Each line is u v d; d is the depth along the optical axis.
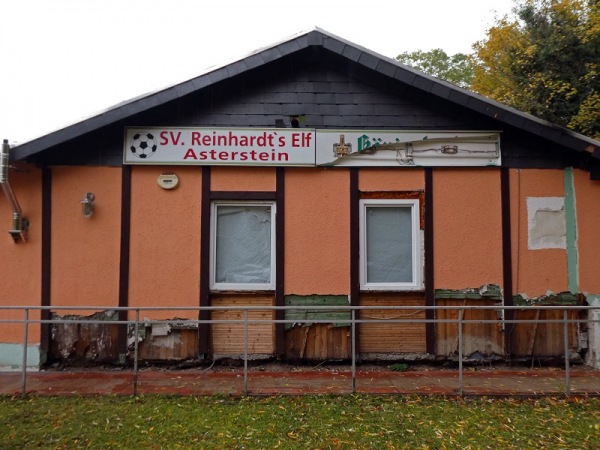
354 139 7.08
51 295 6.85
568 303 7.04
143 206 6.97
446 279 7.04
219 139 6.99
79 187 6.93
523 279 7.06
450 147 7.11
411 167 7.10
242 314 7.00
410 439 4.46
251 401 5.45
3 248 6.86
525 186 7.13
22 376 5.90
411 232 7.21
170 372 6.65
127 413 5.05
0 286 6.84
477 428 4.73
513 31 15.40
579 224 7.10
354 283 7.01
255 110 7.07
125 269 6.91
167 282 6.93
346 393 5.69
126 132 6.93
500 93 13.85
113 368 6.86
